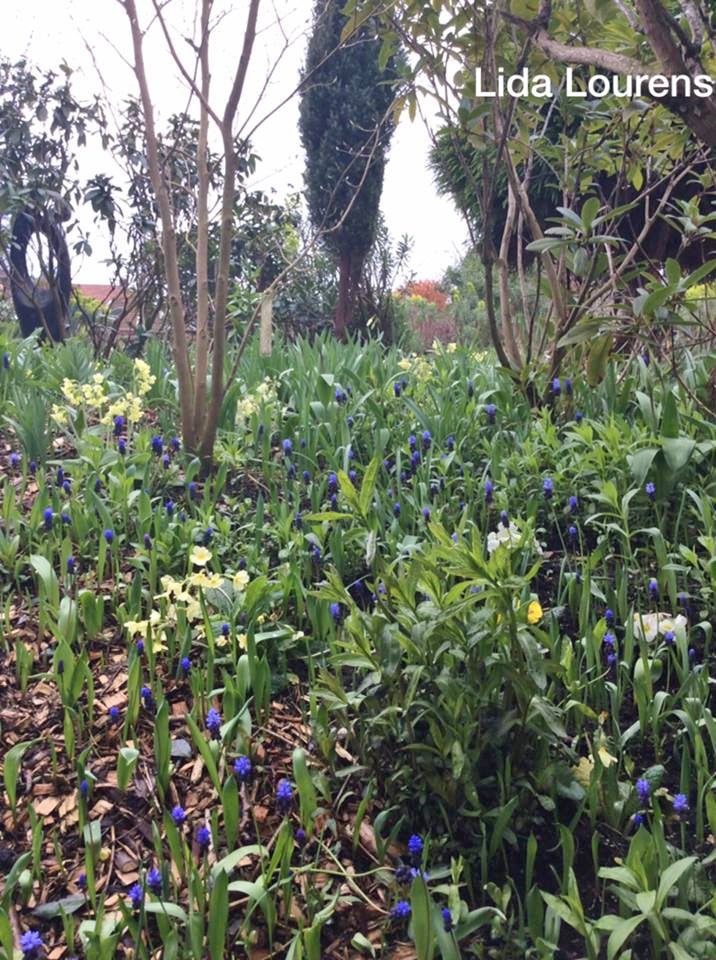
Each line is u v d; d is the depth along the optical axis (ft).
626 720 7.93
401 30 13.38
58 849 6.40
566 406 13.19
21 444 13.23
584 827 6.86
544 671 6.47
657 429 11.58
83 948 5.85
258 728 7.84
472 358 17.25
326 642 8.75
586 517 10.77
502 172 21.90
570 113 13.80
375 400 14.20
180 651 8.54
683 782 6.68
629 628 7.97
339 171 32.07
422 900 5.56
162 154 21.75
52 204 23.12
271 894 6.15
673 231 21.15
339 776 7.07
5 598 9.75
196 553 8.45
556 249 12.88
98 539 10.62
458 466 12.12
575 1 12.86
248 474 12.67
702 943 5.38
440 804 6.66
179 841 6.41
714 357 12.57
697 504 10.17
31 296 23.36
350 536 8.22
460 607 6.51
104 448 11.80
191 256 26.32
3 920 5.49
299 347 16.71
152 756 7.59
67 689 7.66
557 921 5.74
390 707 6.73
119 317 24.04
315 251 32.48
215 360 12.18
